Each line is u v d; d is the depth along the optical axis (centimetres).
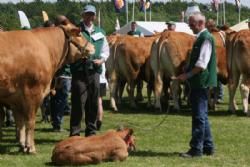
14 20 4475
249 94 1809
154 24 4175
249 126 1487
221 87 2164
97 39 1201
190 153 1040
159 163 982
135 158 1020
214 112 1828
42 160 1009
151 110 1911
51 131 1431
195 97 1016
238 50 1702
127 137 1031
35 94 1053
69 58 1138
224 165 974
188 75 1008
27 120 1065
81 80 1179
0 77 1014
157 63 1841
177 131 1391
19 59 1027
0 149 1141
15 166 960
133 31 2694
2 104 1181
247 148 1152
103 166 939
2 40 1028
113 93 1938
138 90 2245
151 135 1323
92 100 1195
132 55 1936
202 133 1026
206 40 996
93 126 1204
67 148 945
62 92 1405
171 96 2048
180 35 1811
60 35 1112
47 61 1067
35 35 1074
